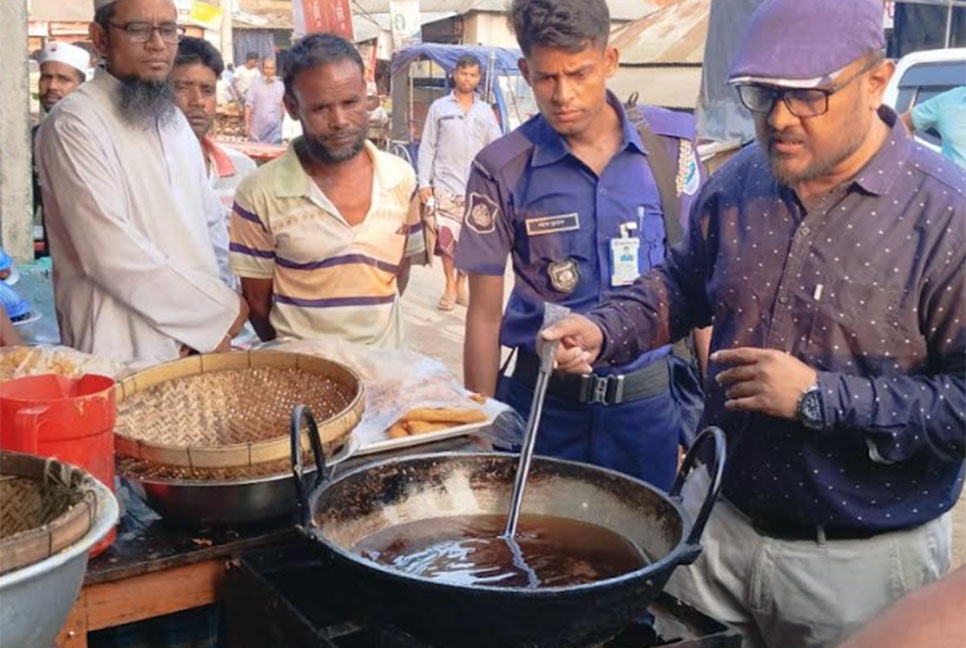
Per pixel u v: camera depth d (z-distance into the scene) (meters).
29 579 1.00
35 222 5.72
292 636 1.42
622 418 2.24
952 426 1.49
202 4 15.88
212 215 2.91
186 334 2.39
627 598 1.21
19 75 5.33
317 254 2.40
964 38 9.83
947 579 0.64
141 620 1.67
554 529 1.53
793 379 1.50
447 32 20.56
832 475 1.62
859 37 1.45
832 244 1.58
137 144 2.42
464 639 1.21
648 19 12.95
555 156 2.21
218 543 1.58
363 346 2.21
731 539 1.78
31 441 1.35
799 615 1.72
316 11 10.95
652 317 1.87
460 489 1.59
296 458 1.34
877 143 1.57
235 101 14.56
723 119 8.73
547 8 2.02
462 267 2.30
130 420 1.73
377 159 2.49
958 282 1.50
